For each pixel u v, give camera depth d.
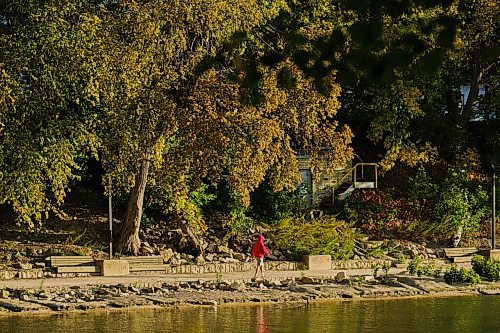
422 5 11.44
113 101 31.03
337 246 38.03
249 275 33.53
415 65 11.59
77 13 31.39
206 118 32.31
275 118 33.72
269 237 38.50
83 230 37.44
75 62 30.44
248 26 31.48
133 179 33.03
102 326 23.48
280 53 12.55
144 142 31.91
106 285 29.52
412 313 27.22
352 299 30.25
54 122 31.34
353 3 11.38
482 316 26.70
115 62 30.34
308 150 35.66
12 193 31.22
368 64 11.38
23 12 30.91
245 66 12.60
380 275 34.31
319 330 23.61
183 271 34.25
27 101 30.80
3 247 34.22
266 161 33.50
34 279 31.16
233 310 27.06
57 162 31.75
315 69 11.84
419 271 34.62
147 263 34.09
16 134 31.17
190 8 30.47
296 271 35.59
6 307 26.06
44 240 35.94
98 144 32.19
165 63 31.69
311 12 36.78
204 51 31.52
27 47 30.70
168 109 31.58
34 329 22.81
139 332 22.58
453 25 11.38
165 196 35.47
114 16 31.56
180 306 27.55
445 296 31.59
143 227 37.72
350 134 35.38
